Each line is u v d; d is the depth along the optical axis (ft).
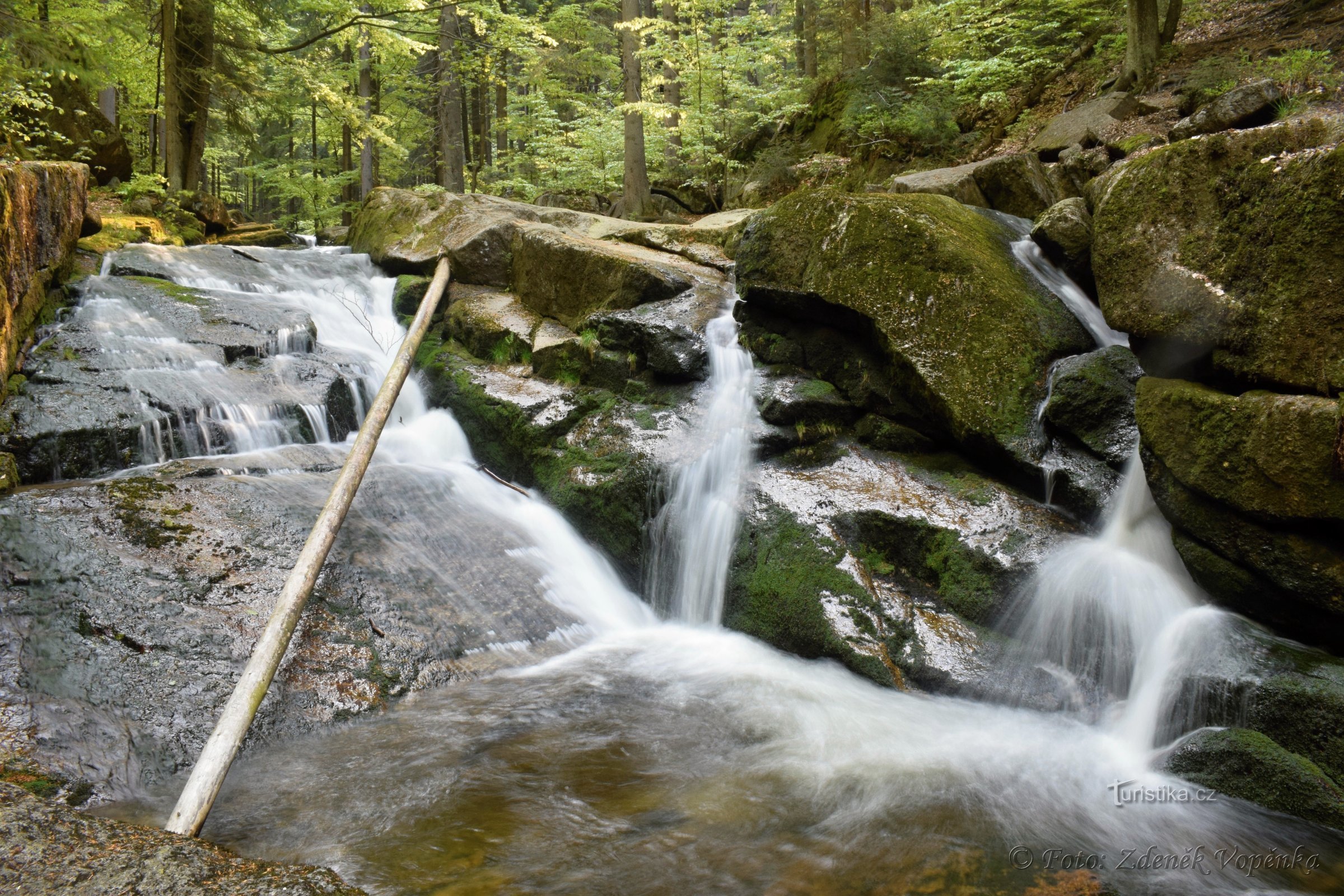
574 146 59.52
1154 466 14.64
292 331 26.89
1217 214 13.55
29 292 22.84
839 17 55.52
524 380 25.43
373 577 17.65
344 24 47.34
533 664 17.30
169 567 15.74
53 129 39.50
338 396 24.68
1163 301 14.14
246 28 52.49
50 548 15.16
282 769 12.85
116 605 14.53
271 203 113.29
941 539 17.10
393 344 30.25
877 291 19.90
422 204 35.42
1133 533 15.84
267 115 56.95
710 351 23.15
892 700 15.42
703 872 10.60
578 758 13.53
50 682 12.94
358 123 54.60
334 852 10.81
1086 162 27.71
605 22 86.38
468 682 16.25
